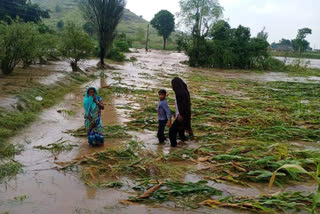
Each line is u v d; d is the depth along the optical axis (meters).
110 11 24.17
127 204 4.33
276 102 13.23
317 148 7.29
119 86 15.17
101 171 5.41
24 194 4.53
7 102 8.91
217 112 10.51
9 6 26.59
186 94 7.14
